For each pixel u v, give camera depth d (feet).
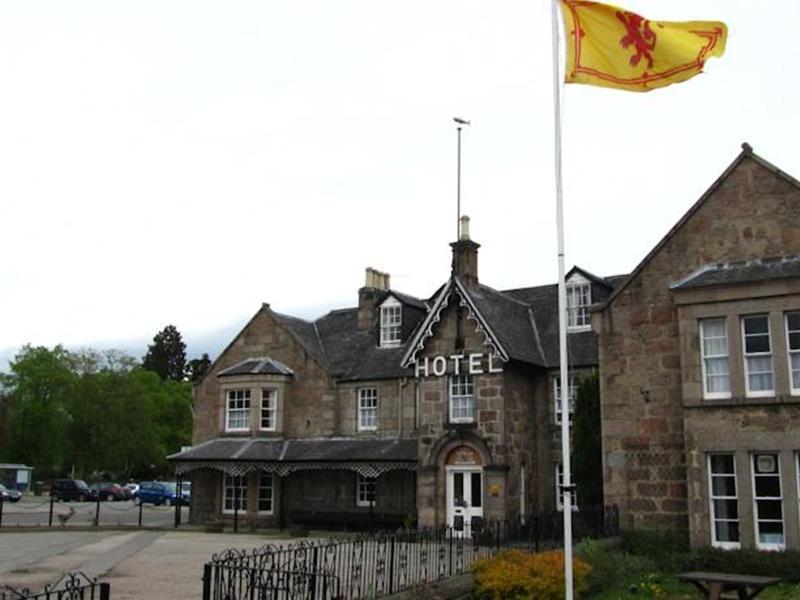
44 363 267.80
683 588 61.26
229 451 118.93
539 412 104.12
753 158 76.28
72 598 28.71
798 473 67.62
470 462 98.58
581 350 103.40
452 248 109.09
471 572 54.95
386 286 130.52
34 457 267.80
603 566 61.62
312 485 118.01
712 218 77.46
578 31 48.57
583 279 107.65
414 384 112.88
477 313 98.84
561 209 48.26
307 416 120.78
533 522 65.92
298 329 128.06
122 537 98.68
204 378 130.62
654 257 79.82
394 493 110.93
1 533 102.53
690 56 47.44
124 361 270.67
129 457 265.95
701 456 71.61
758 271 72.43
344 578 55.11
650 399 78.02
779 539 68.13
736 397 70.59
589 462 88.22
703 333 73.87
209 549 83.61
